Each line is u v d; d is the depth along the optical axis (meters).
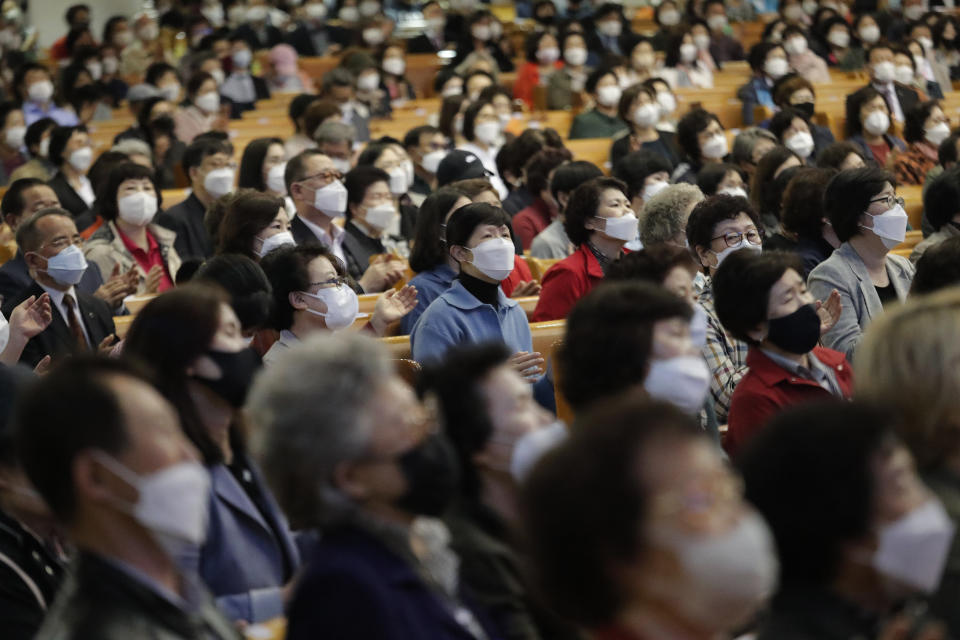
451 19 33.78
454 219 9.80
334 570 4.45
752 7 37.44
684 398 6.16
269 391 4.65
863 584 4.36
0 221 15.65
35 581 5.67
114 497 4.21
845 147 15.41
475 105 20.72
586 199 11.52
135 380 4.38
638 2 40.00
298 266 8.77
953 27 31.55
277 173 15.71
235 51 28.48
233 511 5.98
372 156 16.81
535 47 28.30
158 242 14.50
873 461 4.27
